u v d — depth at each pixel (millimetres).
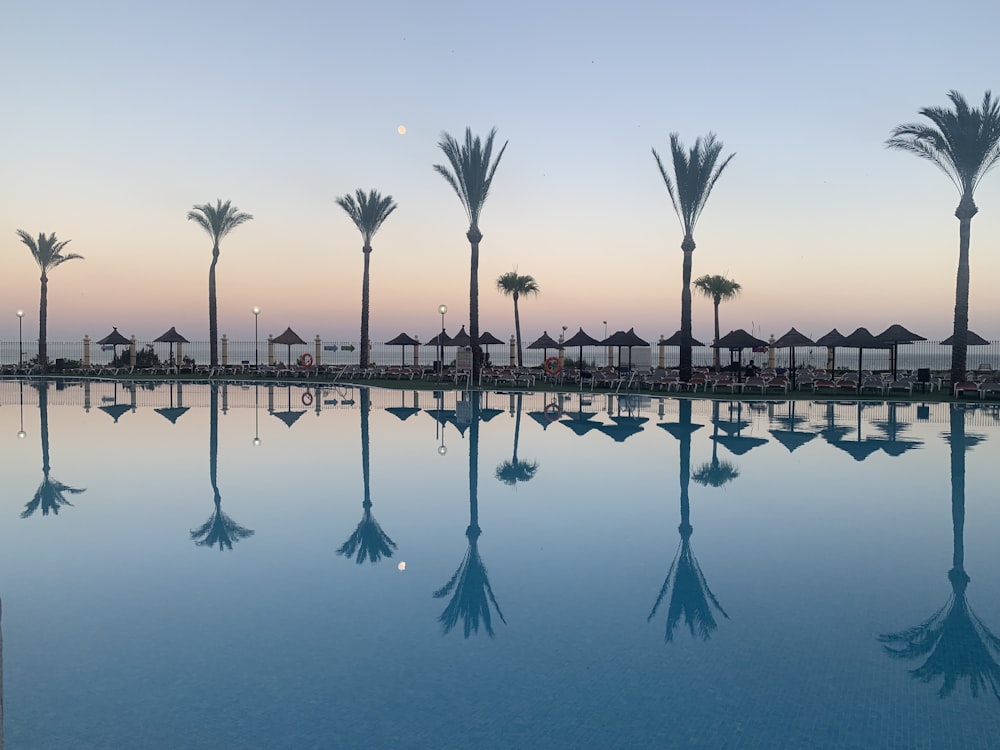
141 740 2990
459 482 8852
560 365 29016
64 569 5398
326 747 2945
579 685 3529
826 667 3742
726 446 11859
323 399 21719
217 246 36156
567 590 4969
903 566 5527
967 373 28250
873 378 22703
